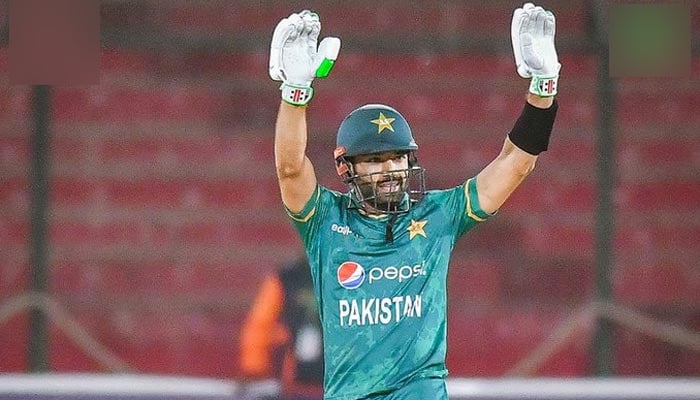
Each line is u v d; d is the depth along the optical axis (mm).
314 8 41156
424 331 18000
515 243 41469
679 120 41438
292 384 33031
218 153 41688
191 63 41594
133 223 41688
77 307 41344
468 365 41062
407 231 18281
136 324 41406
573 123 41188
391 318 18016
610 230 40000
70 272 41500
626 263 41469
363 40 40812
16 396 31031
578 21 40469
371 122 18359
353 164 18438
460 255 41469
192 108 41688
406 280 18109
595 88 40938
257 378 32719
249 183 41750
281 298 33219
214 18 41281
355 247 18219
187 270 41656
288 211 18500
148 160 41688
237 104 41688
